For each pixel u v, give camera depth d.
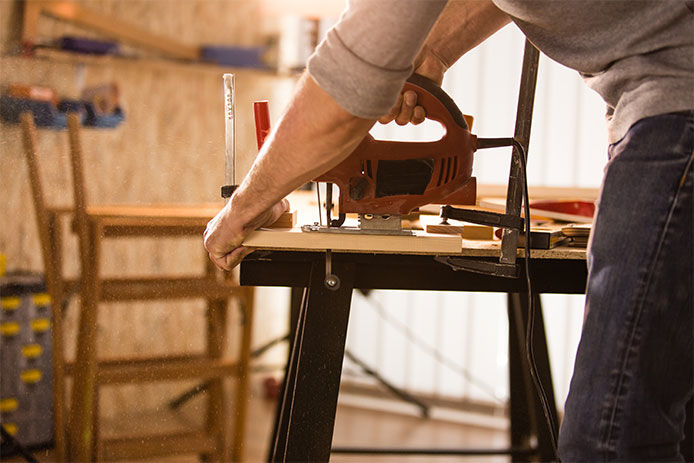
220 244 1.08
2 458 2.19
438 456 2.71
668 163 0.87
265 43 3.54
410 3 0.82
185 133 3.30
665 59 0.89
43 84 2.78
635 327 0.88
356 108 0.88
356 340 3.39
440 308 3.24
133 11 3.09
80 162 2.18
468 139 1.08
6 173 2.70
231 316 3.43
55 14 2.78
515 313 1.87
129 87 3.09
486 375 3.20
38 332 2.45
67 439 2.36
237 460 2.42
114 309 3.06
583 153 2.98
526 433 1.94
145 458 2.47
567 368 3.02
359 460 2.63
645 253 0.88
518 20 1.01
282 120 0.94
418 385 3.30
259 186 0.99
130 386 3.07
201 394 3.23
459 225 1.19
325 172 1.04
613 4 0.90
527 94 1.07
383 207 1.08
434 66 1.26
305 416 1.11
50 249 2.31
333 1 2.91
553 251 1.11
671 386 0.91
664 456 0.91
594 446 0.90
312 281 1.13
